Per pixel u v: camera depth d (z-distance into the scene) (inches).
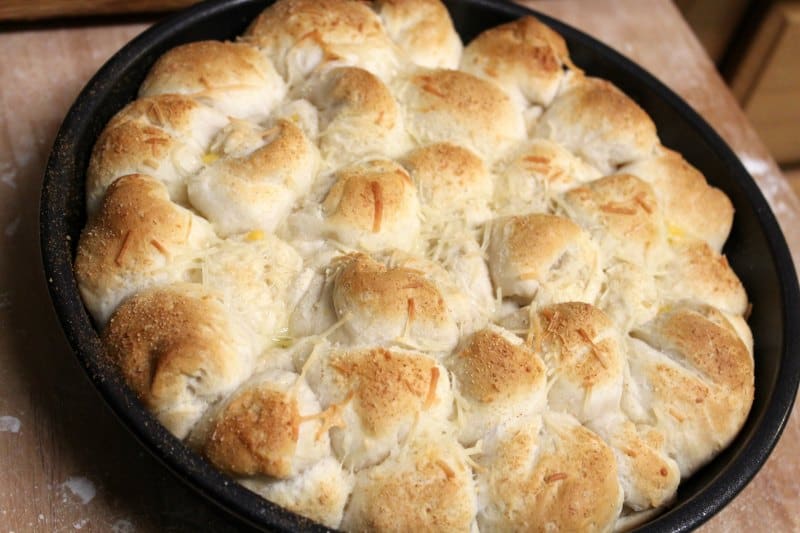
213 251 25.5
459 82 28.2
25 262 28.2
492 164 28.0
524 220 26.5
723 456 25.8
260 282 25.4
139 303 24.7
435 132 27.9
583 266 26.5
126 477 25.9
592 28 35.8
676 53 35.7
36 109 30.5
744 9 42.6
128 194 25.5
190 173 26.4
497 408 24.4
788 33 41.3
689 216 28.4
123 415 23.5
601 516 24.2
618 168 29.1
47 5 31.6
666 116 30.5
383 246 26.1
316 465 23.9
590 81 29.8
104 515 25.5
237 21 29.8
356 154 27.0
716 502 24.5
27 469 25.8
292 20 28.7
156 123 26.8
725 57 45.4
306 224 26.0
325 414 23.8
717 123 34.2
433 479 23.7
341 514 24.0
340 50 28.3
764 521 27.1
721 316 26.8
